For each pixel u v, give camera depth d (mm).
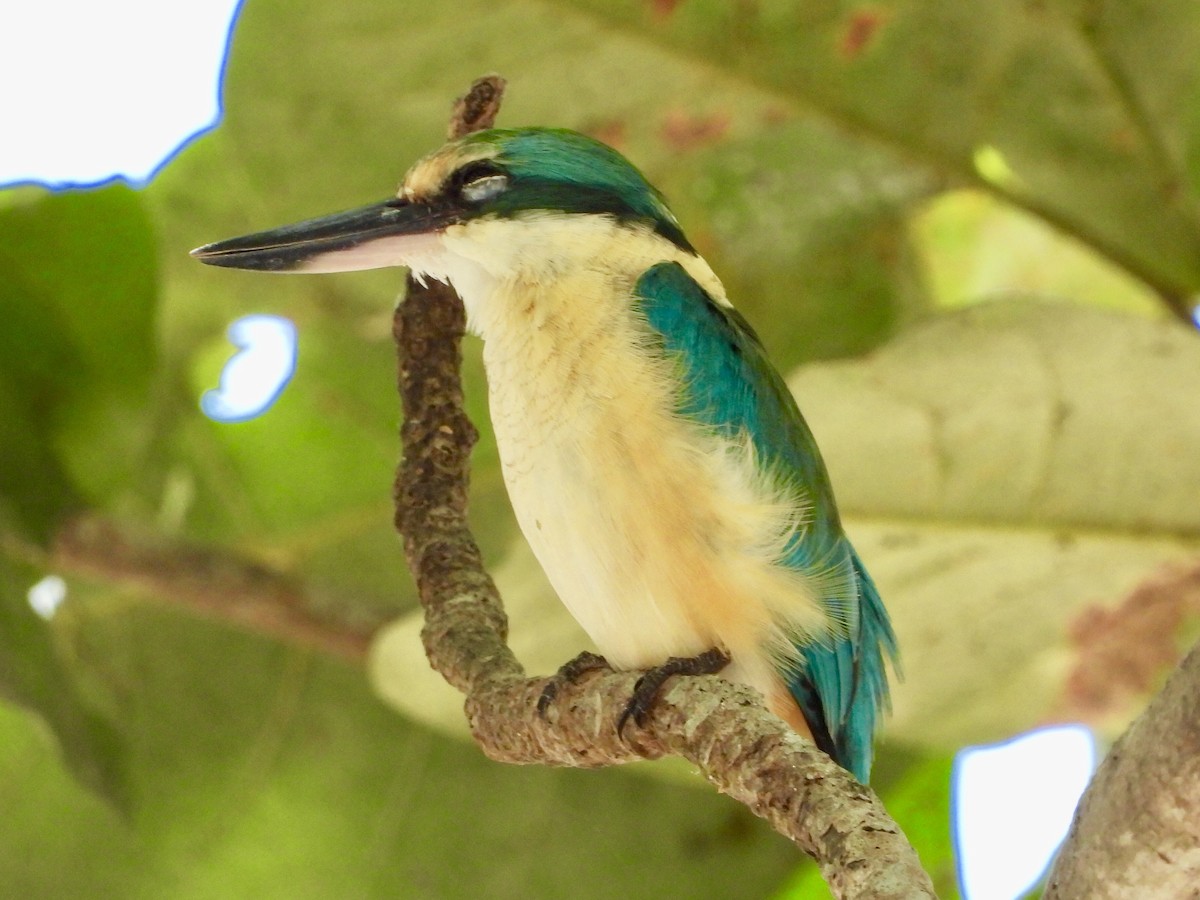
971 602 9742
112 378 11164
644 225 8398
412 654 9398
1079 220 10500
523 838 12305
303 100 10695
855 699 8250
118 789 11164
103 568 11172
